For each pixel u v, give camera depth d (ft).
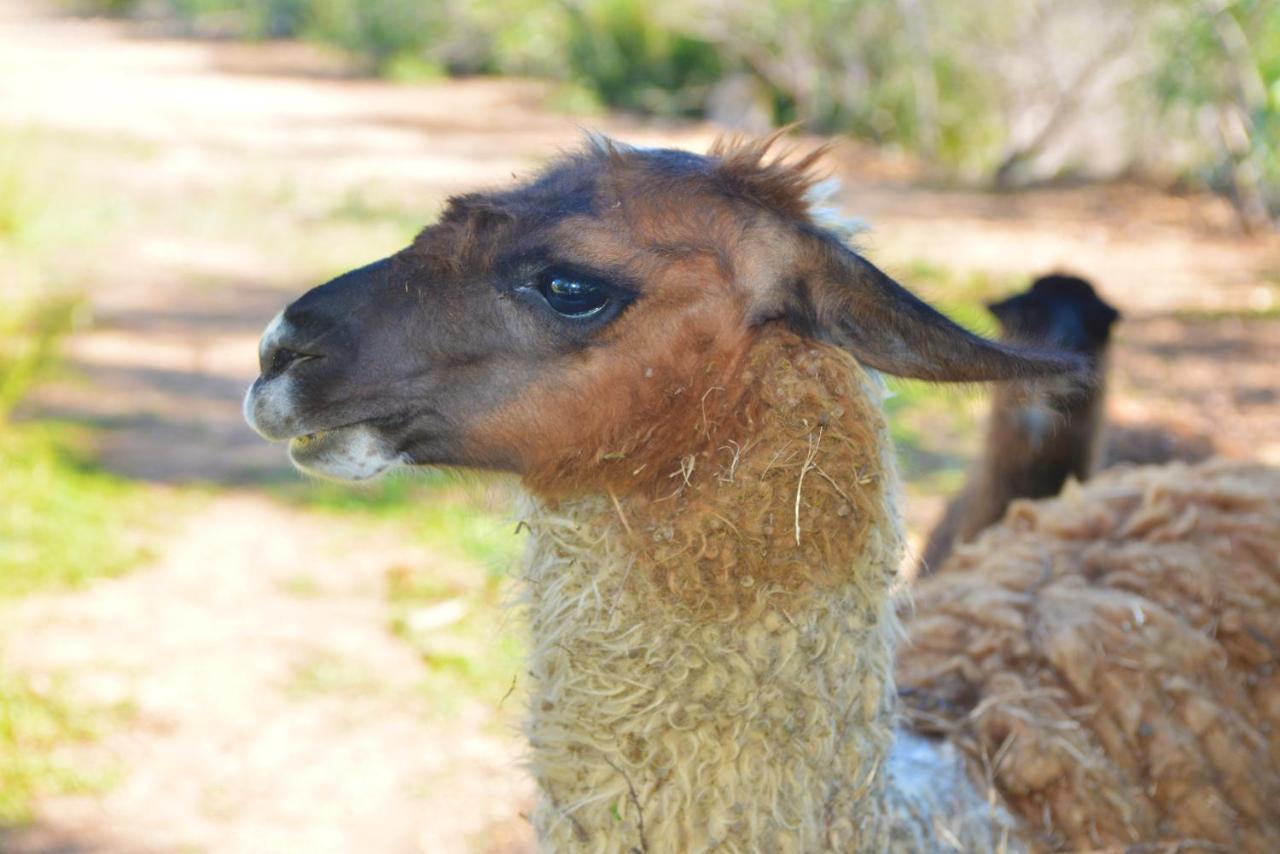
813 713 3.17
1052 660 3.73
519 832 5.14
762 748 3.14
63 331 10.09
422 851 5.03
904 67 19.13
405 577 6.87
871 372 3.37
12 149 14.98
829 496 3.18
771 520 3.16
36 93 23.27
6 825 5.00
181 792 5.25
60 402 9.14
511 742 4.48
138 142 19.16
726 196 3.29
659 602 3.17
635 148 3.42
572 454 3.27
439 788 5.34
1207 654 3.76
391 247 13.91
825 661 3.18
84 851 4.93
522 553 3.43
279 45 30.94
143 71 26.66
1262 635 3.84
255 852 4.99
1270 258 13.84
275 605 6.59
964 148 18.69
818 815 3.18
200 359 10.36
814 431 3.18
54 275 11.69
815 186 3.39
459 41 26.89
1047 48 17.51
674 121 21.79
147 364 10.14
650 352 3.24
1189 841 3.59
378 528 7.49
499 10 26.11
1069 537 4.14
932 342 3.18
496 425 3.29
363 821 5.16
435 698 5.83
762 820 3.13
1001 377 3.15
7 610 6.33
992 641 3.80
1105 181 17.56
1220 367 10.37
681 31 21.99
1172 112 16.20
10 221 12.74
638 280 3.24
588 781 3.20
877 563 3.25
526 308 3.27
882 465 3.27
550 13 25.02
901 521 3.35
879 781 3.28
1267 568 3.95
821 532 3.17
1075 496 4.27
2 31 32.19
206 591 6.69
